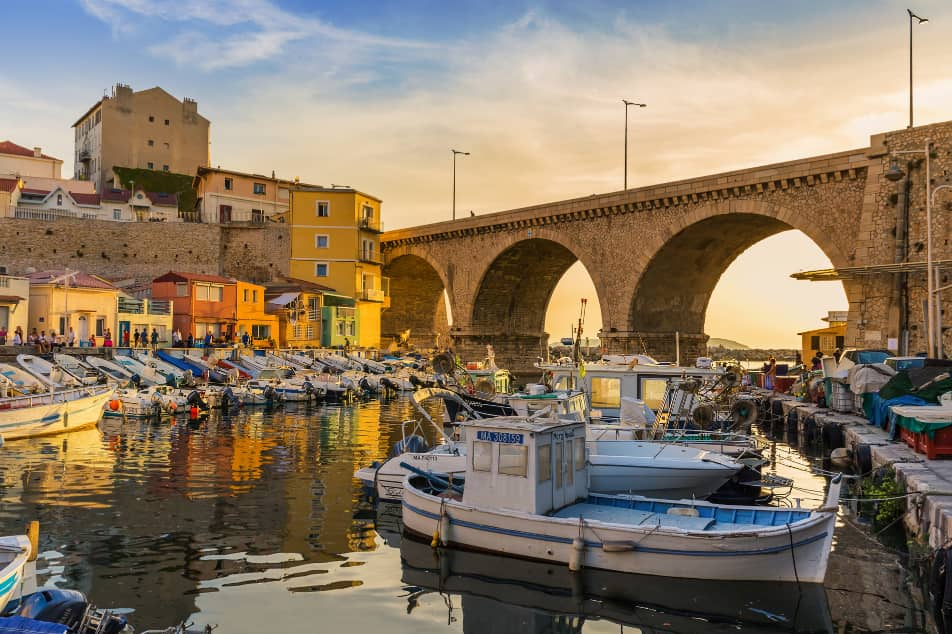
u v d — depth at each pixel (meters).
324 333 73.06
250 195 87.38
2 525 16.17
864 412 28.53
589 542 13.20
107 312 53.19
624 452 18.86
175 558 14.12
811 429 30.86
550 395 23.70
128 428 32.91
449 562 13.98
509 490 14.19
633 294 60.12
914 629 11.02
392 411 43.00
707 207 54.22
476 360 78.75
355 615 11.58
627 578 12.93
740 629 11.09
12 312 47.94
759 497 20.36
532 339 86.31
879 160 42.78
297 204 77.38
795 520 13.46
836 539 15.70
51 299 50.41
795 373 52.09
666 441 20.94
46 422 29.88
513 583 12.91
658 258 58.72
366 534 15.94
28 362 39.38
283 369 50.25
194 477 21.92
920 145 40.97
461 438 22.38
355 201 77.81
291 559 14.20
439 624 11.27
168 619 11.21
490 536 14.20
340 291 77.25
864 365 27.53
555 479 14.65
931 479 16.03
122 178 90.69
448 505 14.70
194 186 92.69
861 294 42.59
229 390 41.00
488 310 81.00
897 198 41.47
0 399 28.81
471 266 78.12
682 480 17.38
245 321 63.69
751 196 51.31
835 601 12.08
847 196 46.00
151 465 23.77
